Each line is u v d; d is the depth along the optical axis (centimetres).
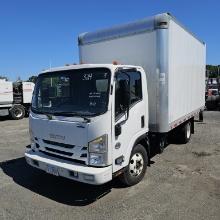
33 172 716
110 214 488
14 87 2002
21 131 1397
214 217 471
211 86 2742
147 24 643
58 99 569
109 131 507
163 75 636
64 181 646
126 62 683
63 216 486
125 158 554
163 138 721
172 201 532
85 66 547
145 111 620
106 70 521
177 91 745
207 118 1677
